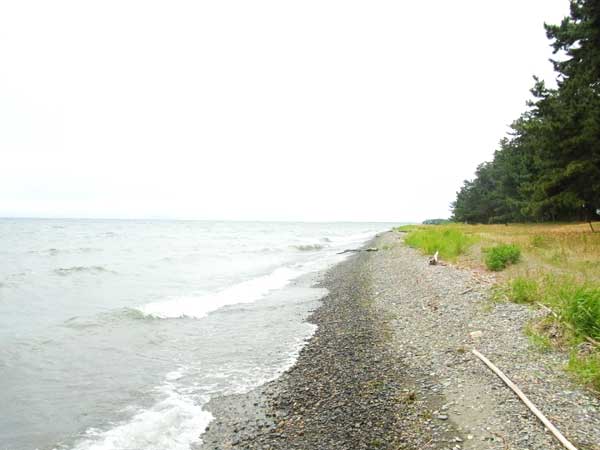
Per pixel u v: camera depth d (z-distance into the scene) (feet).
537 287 34.94
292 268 84.94
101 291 58.23
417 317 35.50
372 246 136.05
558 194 66.69
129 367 28.66
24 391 24.61
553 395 18.61
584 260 49.42
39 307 47.21
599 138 59.62
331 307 44.98
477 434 16.55
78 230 294.87
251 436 19.06
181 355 31.09
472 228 140.26
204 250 135.33
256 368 28.02
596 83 68.03
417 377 23.22
